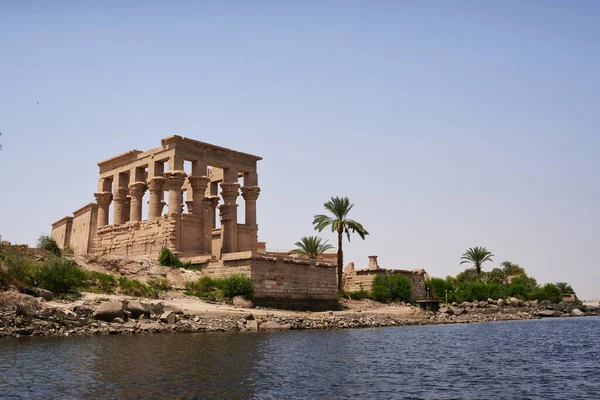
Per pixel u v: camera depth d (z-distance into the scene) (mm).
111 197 65562
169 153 56531
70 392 15625
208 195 66188
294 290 50281
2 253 39281
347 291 70500
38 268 37938
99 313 32625
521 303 90312
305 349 26875
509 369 22156
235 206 60281
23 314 29906
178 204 55406
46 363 20125
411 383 18469
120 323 32844
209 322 36938
